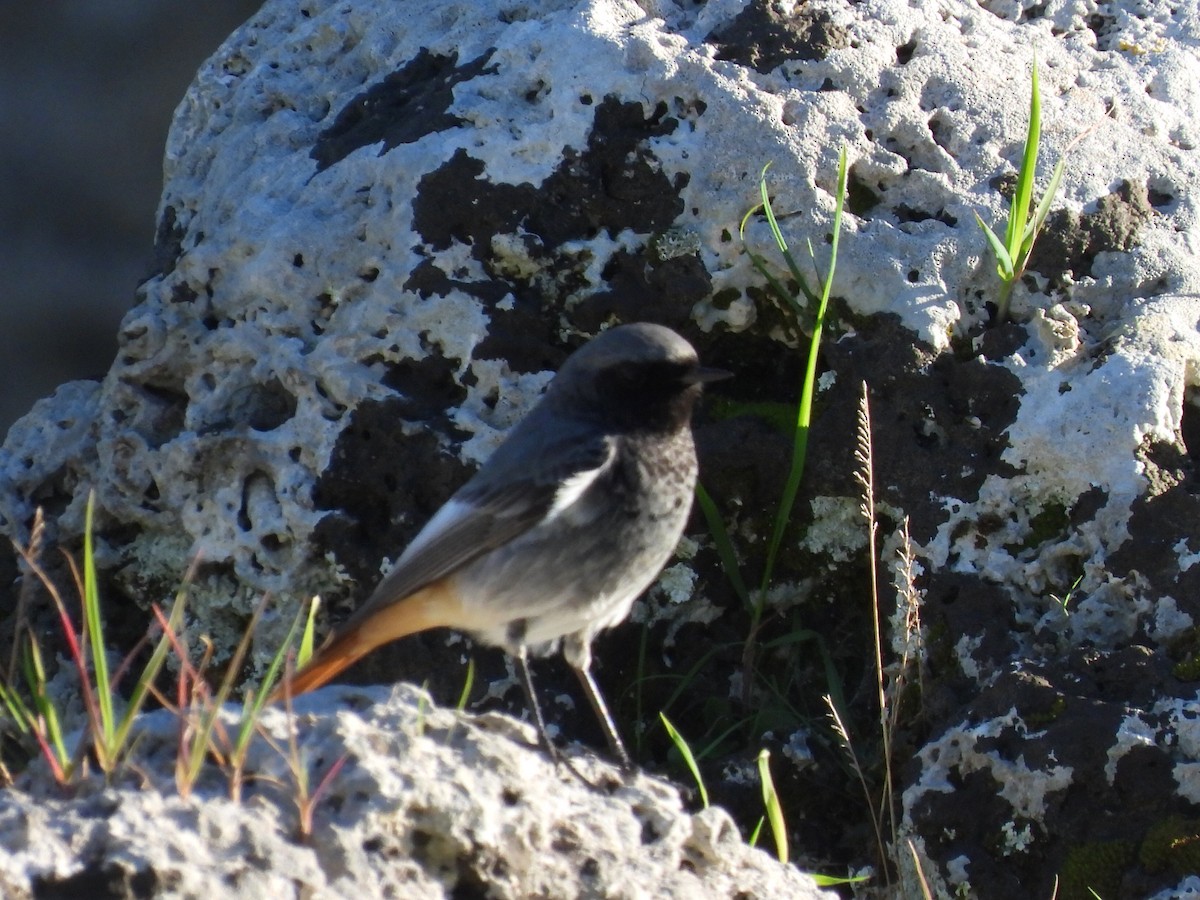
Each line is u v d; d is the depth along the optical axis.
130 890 5.98
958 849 8.70
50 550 11.40
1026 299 10.28
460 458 10.31
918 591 9.77
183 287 11.33
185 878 6.05
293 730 6.75
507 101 11.06
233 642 10.85
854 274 10.27
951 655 9.56
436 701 10.32
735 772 9.85
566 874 6.98
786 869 7.80
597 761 8.28
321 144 11.71
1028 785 8.56
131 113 24.73
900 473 10.01
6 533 11.45
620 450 8.78
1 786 7.86
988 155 10.75
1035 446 9.65
